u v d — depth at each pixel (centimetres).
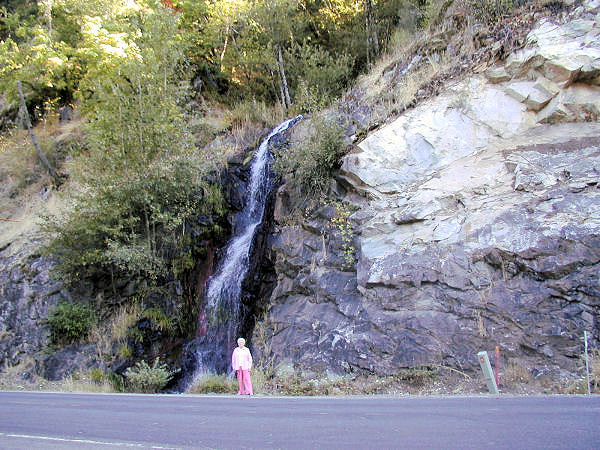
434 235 1008
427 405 595
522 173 1011
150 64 1642
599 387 718
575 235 848
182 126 1578
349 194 1263
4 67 2100
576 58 1084
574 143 1023
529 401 598
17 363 1380
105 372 1280
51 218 1725
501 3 1328
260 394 923
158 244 1508
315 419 505
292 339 1078
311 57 1945
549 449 337
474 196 1040
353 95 1619
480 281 895
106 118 1503
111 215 1401
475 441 370
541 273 847
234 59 2127
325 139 1328
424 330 896
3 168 2175
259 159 1650
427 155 1195
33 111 2364
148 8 2108
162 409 638
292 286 1196
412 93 1359
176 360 1351
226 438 420
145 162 1467
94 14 2119
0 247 1720
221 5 2120
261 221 1510
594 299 796
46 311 1443
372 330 951
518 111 1148
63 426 516
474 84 1230
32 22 2512
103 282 1490
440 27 1516
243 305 1340
